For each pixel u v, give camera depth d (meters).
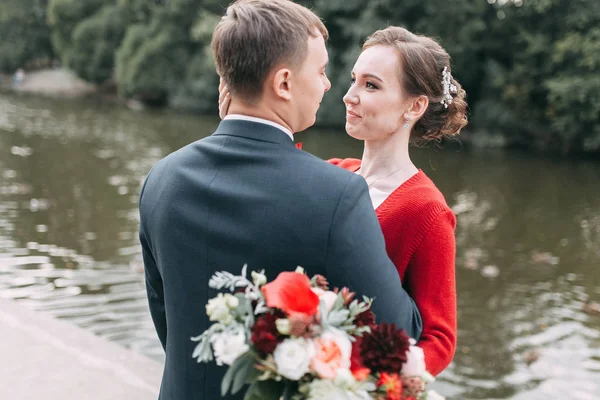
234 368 1.11
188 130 22.33
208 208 1.22
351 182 1.18
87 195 11.55
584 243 10.02
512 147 22.30
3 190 11.71
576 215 12.12
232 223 1.19
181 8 28.91
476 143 22.45
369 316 1.15
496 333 6.41
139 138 19.70
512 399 5.17
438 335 1.40
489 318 6.81
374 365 1.13
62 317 6.20
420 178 1.61
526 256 9.22
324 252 1.15
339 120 23.62
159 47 29.19
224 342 1.08
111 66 33.62
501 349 6.05
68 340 3.37
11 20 40.06
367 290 1.17
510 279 8.12
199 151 1.29
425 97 1.65
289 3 1.27
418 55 1.62
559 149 21.91
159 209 1.30
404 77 1.62
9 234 8.89
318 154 18.28
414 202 1.52
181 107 29.19
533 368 5.69
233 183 1.21
